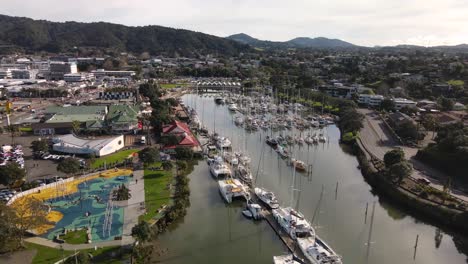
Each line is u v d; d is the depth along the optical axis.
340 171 138.25
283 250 82.19
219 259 78.06
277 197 111.31
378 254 82.38
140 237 75.75
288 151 155.50
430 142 164.50
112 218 90.06
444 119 197.12
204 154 149.75
